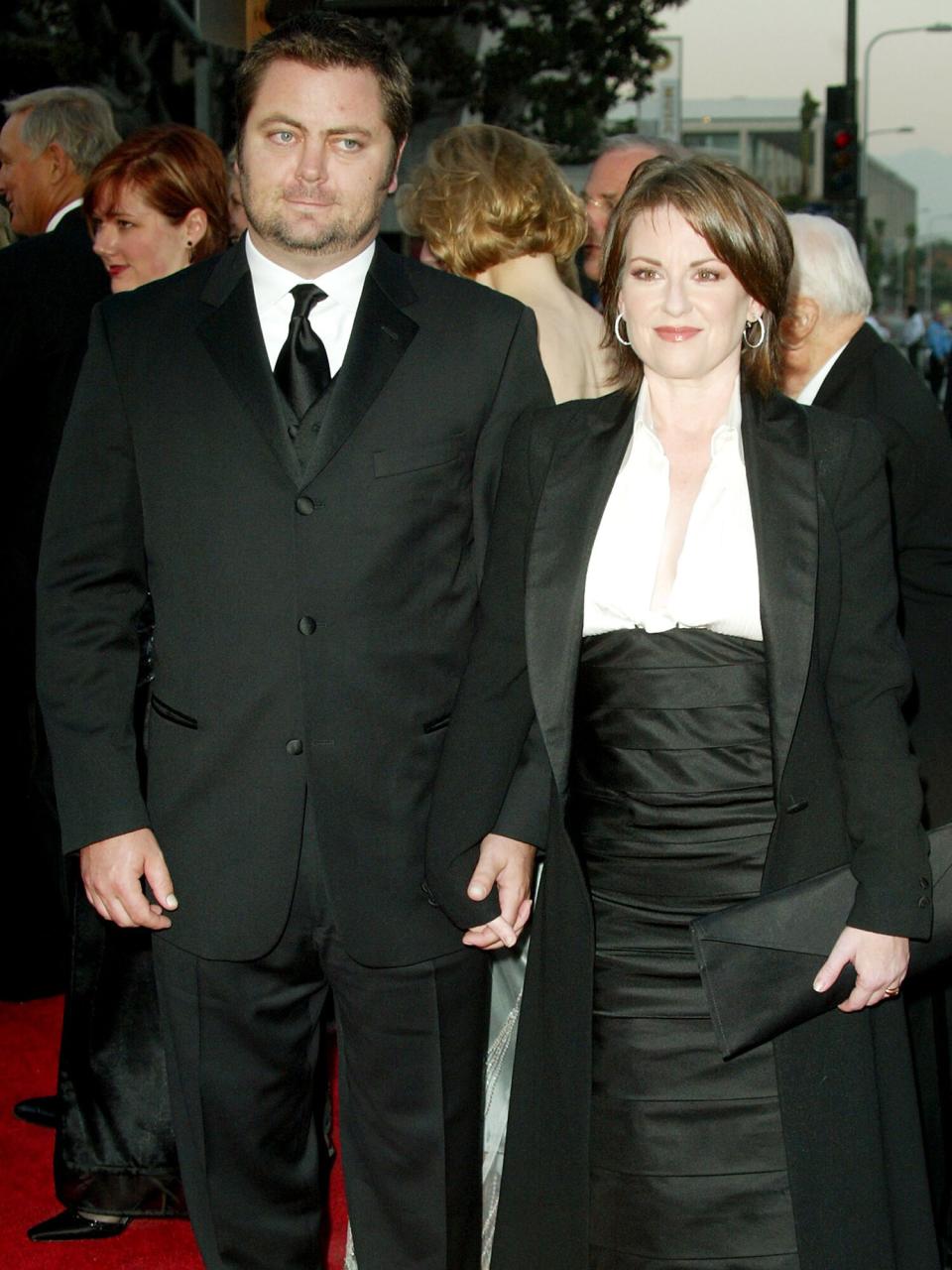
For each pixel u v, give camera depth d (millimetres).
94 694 2168
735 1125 2047
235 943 2135
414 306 2188
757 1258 2043
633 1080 2062
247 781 2125
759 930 1940
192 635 2133
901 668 2020
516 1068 2172
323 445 2088
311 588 2096
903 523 2703
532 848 2176
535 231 2820
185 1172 2275
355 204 2082
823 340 2855
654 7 16250
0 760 3748
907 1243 2119
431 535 2145
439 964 2201
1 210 3973
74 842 2139
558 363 2758
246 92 2076
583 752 2094
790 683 1941
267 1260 2285
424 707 2168
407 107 2133
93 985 2781
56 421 3547
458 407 2148
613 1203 2094
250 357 2119
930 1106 2689
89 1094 2811
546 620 2029
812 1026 2033
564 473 2076
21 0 11875
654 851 2041
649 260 1997
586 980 2047
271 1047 2227
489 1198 2553
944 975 2674
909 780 1985
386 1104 2234
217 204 3189
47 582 2186
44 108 3770
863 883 1964
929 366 21562
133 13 11945
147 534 2158
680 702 2012
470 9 15414
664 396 2074
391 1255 2270
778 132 78375
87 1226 2863
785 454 2006
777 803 1974
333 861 2135
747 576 1984
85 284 3512
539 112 16375
